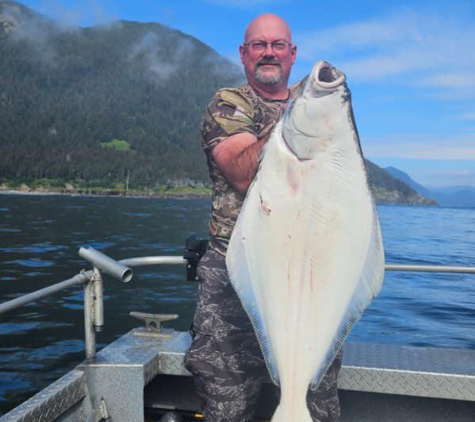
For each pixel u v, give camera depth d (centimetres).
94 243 2062
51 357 721
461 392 249
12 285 1204
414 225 4759
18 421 212
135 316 311
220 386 213
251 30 218
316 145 158
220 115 203
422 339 784
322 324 168
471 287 1259
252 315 173
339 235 163
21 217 3534
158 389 293
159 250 1853
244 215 172
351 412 272
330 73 159
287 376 169
